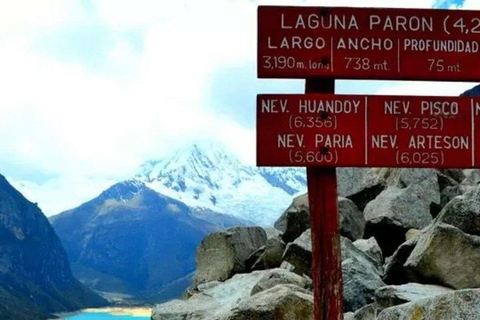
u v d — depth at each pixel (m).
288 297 19.28
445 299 14.45
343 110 13.30
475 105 13.41
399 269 23.30
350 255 24.31
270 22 13.50
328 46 13.51
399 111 13.35
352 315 19.81
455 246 20.75
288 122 13.23
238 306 19.59
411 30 13.66
